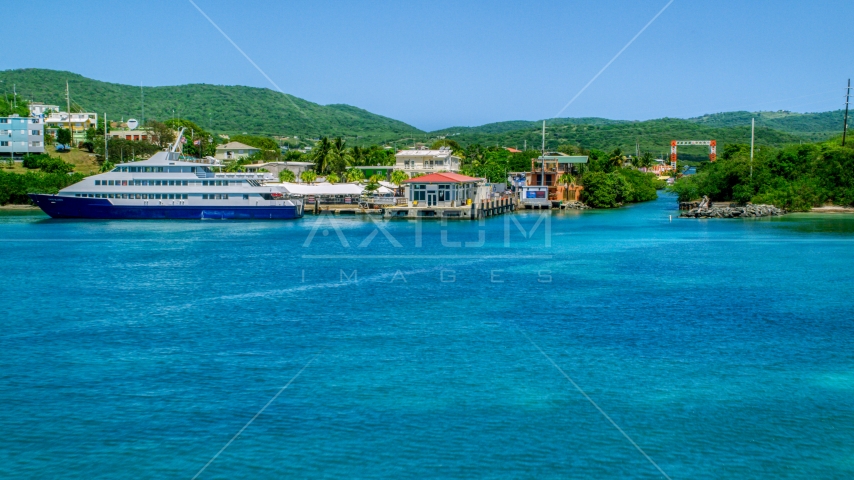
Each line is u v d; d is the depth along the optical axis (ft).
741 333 165.58
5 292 217.15
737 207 520.01
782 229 411.54
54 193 532.73
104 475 98.43
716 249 320.91
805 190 537.65
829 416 116.37
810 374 136.15
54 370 138.92
